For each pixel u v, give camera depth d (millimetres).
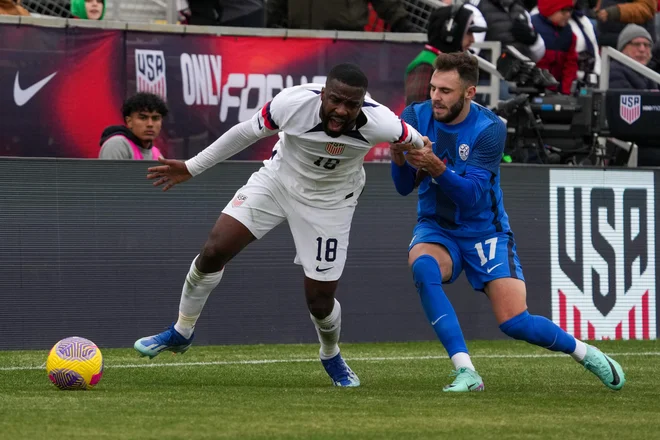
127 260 24391
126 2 32438
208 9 30609
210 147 16875
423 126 17500
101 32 27125
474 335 26641
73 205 24094
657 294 27406
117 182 24312
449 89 16828
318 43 28344
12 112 26594
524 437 12500
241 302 25156
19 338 23781
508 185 26281
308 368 21062
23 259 23812
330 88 15680
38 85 26750
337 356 18297
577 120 28656
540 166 26484
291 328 25469
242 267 25172
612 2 37719
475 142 17125
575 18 32312
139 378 19156
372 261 25812
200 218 24797
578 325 26859
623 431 13086
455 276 17719
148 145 25828
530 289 26453
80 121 27109
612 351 24703
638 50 34250
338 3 29609
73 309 24094
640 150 30609
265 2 31328
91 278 24203
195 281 17859
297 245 17562
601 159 29875
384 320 25938
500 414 14398
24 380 18562
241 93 28047
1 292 23672
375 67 28719
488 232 17516
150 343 18375
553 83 28688
